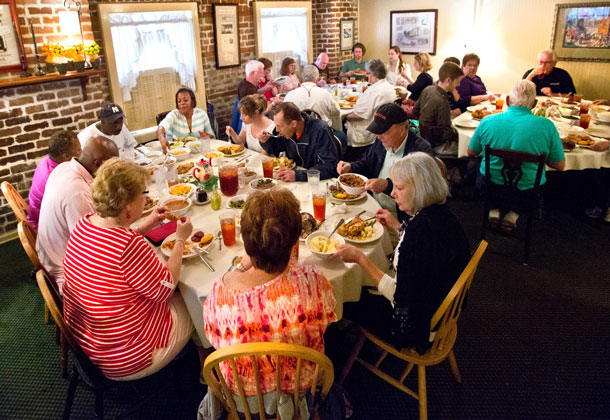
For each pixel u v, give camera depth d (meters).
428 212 1.63
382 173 2.58
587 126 3.61
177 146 3.35
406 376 2.09
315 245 1.86
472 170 4.17
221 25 5.50
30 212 2.65
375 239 1.92
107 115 2.93
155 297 1.59
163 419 2.03
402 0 6.60
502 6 5.75
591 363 2.28
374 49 7.17
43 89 3.63
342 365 2.26
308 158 2.85
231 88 5.90
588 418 1.98
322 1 6.61
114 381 1.70
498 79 6.07
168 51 5.07
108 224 1.55
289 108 2.69
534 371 2.24
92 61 3.83
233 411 1.35
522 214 3.81
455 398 2.09
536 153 2.91
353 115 4.41
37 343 2.51
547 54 4.68
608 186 3.52
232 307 1.21
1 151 3.50
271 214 1.17
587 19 5.12
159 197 2.43
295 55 6.59
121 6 4.49
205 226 2.11
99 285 1.52
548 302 2.73
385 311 1.90
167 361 1.75
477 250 1.66
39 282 1.57
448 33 6.31
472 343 2.43
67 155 2.50
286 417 1.32
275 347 1.15
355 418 2.00
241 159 3.01
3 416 2.06
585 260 3.14
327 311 1.27
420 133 4.06
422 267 1.60
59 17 3.64
